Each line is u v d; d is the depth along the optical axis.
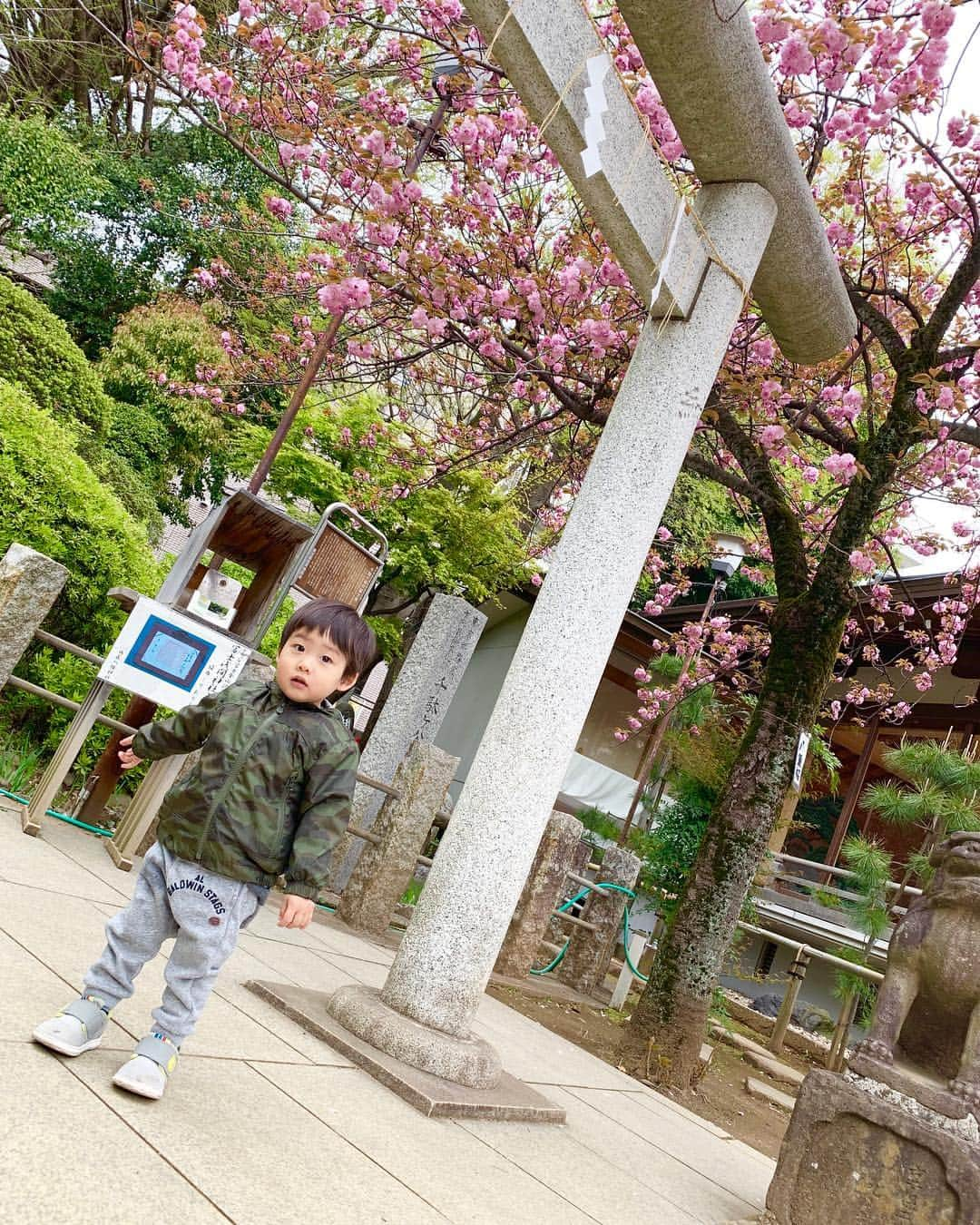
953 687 13.03
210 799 2.31
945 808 7.19
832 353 5.77
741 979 11.60
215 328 13.30
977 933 3.58
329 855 2.34
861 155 6.90
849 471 6.36
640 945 7.90
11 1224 1.53
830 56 5.20
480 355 7.00
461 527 12.05
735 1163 4.51
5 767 5.82
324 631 2.43
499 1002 6.18
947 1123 3.35
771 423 7.34
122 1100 2.17
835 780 11.05
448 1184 2.57
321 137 6.83
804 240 4.84
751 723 6.17
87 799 5.22
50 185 14.27
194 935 2.28
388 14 6.86
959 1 4.62
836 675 13.88
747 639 11.12
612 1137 4.01
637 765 15.60
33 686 4.66
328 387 12.78
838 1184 3.40
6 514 6.14
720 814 6.05
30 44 17.12
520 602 15.88
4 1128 1.83
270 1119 2.47
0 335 9.38
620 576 4.02
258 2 6.72
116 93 18.14
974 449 8.41
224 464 13.74
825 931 10.23
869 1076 3.54
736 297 4.45
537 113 3.39
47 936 3.03
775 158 4.40
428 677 7.97
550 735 3.88
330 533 5.40
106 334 15.39
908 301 6.86
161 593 4.93
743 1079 7.21
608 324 5.91
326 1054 3.29
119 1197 1.76
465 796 3.96
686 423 4.21
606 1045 6.20
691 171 6.50
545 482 13.08
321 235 6.86
